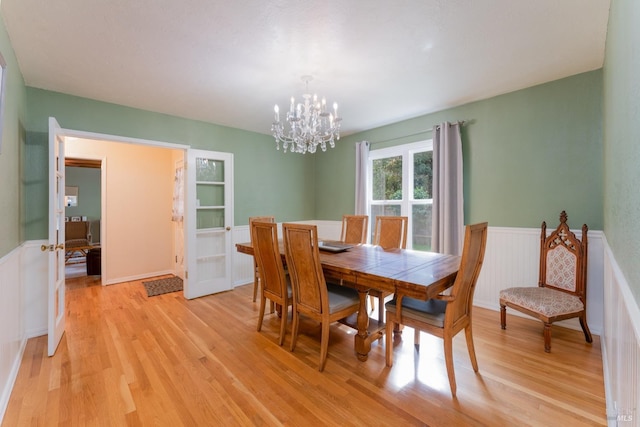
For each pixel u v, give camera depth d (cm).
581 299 243
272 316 307
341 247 282
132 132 333
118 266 445
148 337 256
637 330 83
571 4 167
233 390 182
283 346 240
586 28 190
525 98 288
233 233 420
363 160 432
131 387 185
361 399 173
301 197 512
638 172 94
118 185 447
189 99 312
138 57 224
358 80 268
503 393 177
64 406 168
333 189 498
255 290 359
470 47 213
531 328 266
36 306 266
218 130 407
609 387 162
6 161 191
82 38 198
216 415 161
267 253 247
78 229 625
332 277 219
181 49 214
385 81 271
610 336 168
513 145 297
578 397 172
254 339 253
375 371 203
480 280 321
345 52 219
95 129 308
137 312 318
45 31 190
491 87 286
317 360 218
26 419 158
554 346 232
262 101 319
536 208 284
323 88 285
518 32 195
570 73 257
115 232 443
